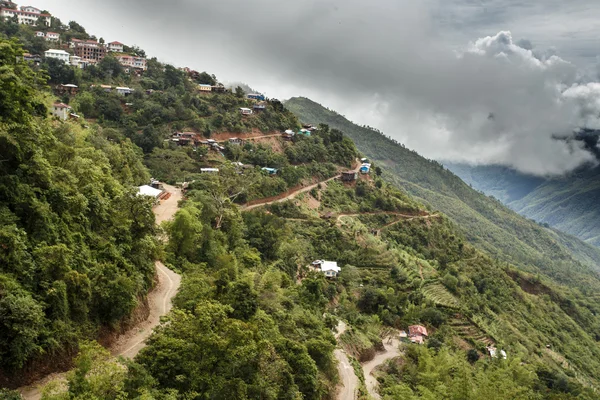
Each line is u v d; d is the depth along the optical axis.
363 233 140.38
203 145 144.00
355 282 116.94
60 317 37.06
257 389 40.47
